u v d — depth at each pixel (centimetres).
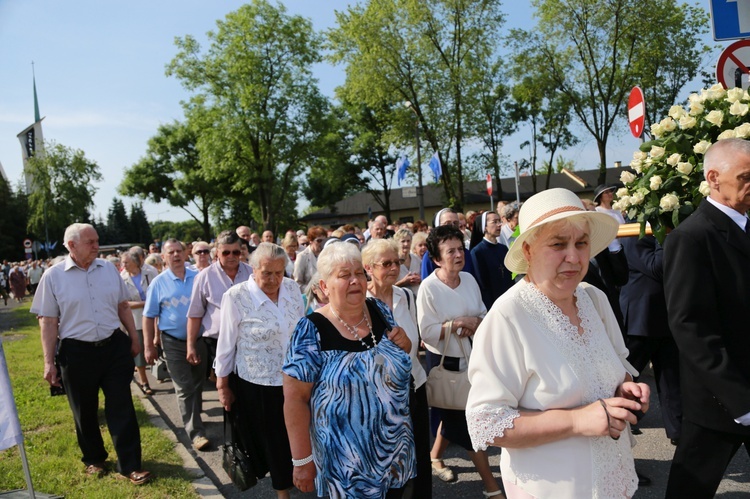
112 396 442
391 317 286
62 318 438
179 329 539
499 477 419
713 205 266
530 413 194
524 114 3572
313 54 3312
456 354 377
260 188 3466
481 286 527
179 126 5597
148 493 408
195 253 637
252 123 3162
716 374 242
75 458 480
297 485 264
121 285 471
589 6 2708
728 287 254
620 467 197
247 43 3195
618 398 181
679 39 2775
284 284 411
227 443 394
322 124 3362
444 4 2716
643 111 609
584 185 5469
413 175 2983
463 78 2772
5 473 448
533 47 2967
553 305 203
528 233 199
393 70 2817
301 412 261
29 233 6103
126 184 5731
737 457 424
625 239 458
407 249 687
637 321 444
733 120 319
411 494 328
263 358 385
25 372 841
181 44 3206
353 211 5953
